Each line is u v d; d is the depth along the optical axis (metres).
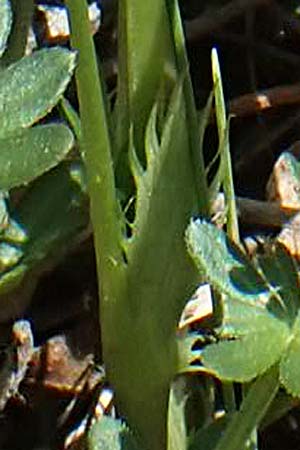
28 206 0.21
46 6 0.23
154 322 0.19
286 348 0.17
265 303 0.17
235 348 0.17
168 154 0.19
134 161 0.19
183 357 0.20
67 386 0.22
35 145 0.17
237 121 0.24
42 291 0.22
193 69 0.25
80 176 0.21
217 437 0.19
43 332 0.22
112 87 0.24
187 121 0.19
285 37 0.25
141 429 0.20
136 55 0.20
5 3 0.18
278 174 0.23
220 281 0.17
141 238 0.19
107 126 0.20
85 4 0.18
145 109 0.20
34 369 0.22
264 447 0.22
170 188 0.19
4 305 0.22
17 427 0.22
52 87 0.17
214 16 0.24
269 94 0.24
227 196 0.20
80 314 0.22
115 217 0.19
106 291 0.19
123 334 0.20
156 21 0.19
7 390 0.21
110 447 0.18
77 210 0.21
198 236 0.17
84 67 0.18
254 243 0.23
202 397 0.20
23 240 0.21
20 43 0.21
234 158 0.24
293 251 0.23
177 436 0.19
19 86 0.17
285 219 0.23
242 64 0.25
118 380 0.20
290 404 0.20
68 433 0.21
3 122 0.17
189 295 0.19
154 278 0.19
